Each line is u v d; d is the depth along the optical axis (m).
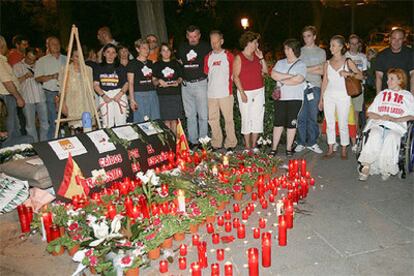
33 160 5.59
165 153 6.47
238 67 7.21
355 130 7.83
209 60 7.43
